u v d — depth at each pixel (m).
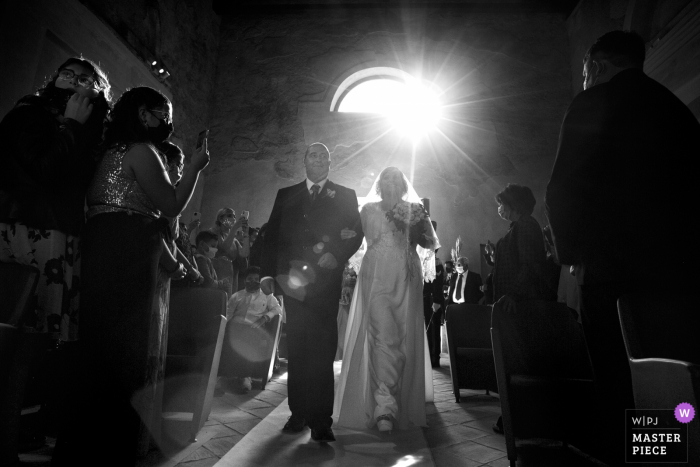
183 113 10.31
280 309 4.91
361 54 11.74
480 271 10.38
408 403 3.26
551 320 2.75
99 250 1.63
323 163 3.19
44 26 6.08
